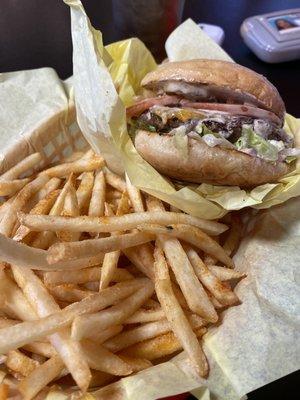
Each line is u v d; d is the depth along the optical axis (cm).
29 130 26
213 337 19
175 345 19
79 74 23
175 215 20
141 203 22
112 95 21
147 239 20
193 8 42
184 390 17
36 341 18
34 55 35
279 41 35
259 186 23
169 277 19
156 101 23
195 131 21
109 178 24
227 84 22
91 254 18
